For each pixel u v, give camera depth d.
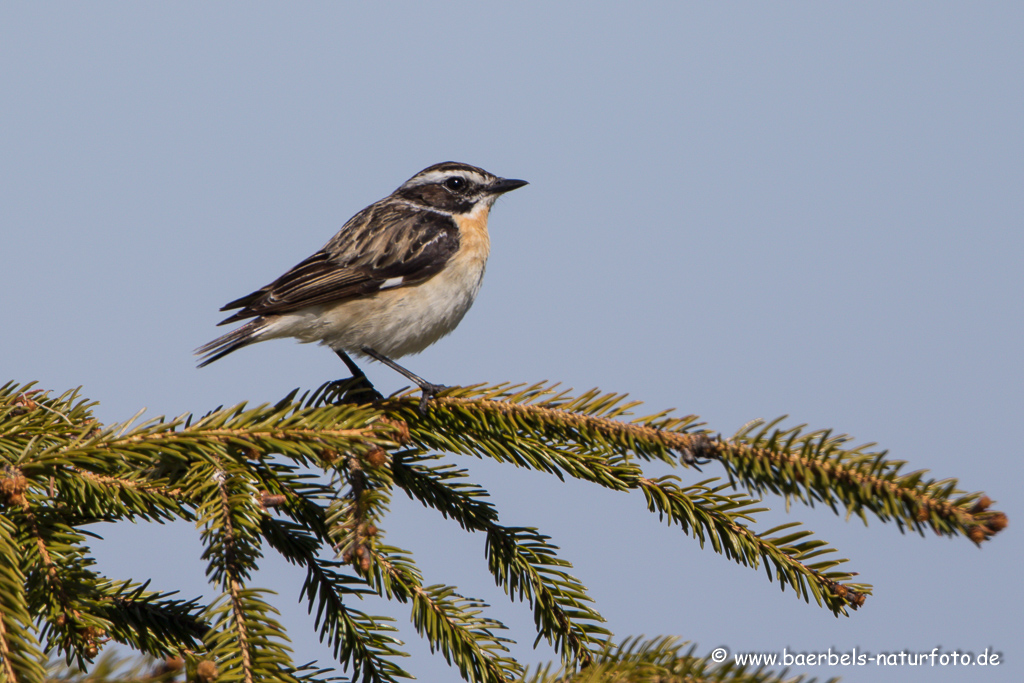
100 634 8.50
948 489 8.09
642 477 10.27
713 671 7.12
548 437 10.63
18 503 8.66
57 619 8.41
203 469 9.11
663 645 7.50
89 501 9.27
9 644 6.88
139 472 9.51
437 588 9.47
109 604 8.76
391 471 10.36
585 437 10.05
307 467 10.15
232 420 9.38
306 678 8.27
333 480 9.44
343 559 8.48
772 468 8.78
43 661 6.82
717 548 9.66
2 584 7.18
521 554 10.45
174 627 9.57
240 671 7.29
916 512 8.13
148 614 9.56
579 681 7.29
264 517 9.65
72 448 9.05
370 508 8.73
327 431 9.18
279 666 7.38
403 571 9.49
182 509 9.25
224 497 8.68
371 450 9.13
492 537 10.49
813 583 9.14
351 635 9.36
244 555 8.26
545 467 10.76
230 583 7.92
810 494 8.68
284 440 9.20
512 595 10.32
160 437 9.19
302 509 9.95
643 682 7.18
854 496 8.42
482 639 9.38
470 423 10.92
